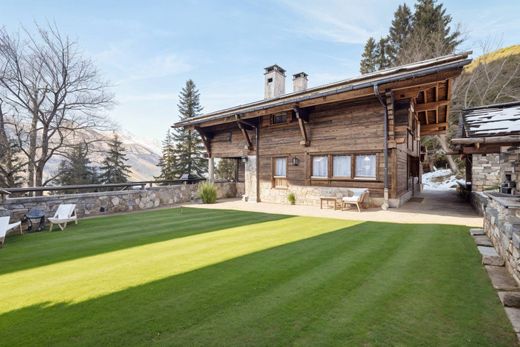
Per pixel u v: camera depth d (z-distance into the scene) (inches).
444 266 155.8
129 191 455.5
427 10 1155.9
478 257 171.5
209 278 141.6
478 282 133.4
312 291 124.6
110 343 87.0
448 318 101.3
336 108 459.2
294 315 103.5
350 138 443.8
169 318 102.0
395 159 399.2
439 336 90.3
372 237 229.6
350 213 377.1
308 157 492.7
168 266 161.8
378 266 157.1
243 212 403.9
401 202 430.0
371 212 378.3
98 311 108.0
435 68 307.3
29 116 653.3
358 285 130.9
